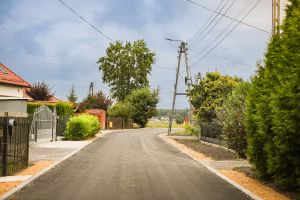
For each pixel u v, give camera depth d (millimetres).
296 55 10789
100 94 74938
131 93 83062
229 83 37750
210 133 33156
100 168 16766
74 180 13531
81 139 34812
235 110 22812
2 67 32875
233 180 14273
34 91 51531
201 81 38562
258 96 14430
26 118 16234
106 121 66375
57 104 39688
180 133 55250
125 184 12875
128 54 87312
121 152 24750
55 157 20609
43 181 13234
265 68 14281
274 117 11648
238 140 21859
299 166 11359
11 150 14242
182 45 49375
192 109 43781
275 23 17375
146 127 82812
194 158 21953
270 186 13086
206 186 12977
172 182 13562
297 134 11023
